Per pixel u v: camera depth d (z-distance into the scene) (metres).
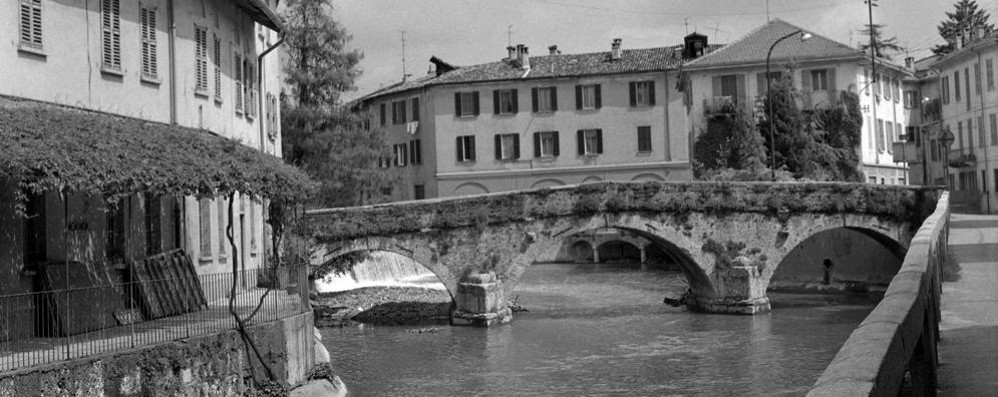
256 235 33.41
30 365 14.34
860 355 5.67
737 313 40.94
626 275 64.50
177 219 25.03
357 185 52.44
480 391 26.00
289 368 21.52
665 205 40.91
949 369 11.55
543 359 30.80
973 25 87.50
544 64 68.94
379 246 38.44
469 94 67.12
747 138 57.66
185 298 22.64
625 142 65.25
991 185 60.72
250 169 20.42
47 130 15.95
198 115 25.81
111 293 20.22
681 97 64.50
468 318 39.03
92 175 15.44
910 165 72.69
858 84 62.09
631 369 28.77
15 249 18.31
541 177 66.25
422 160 69.50
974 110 63.34
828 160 59.56
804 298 46.28
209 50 26.72
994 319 15.43
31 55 18.94
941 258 20.89
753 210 41.50
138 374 16.41
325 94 52.81
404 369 29.45
